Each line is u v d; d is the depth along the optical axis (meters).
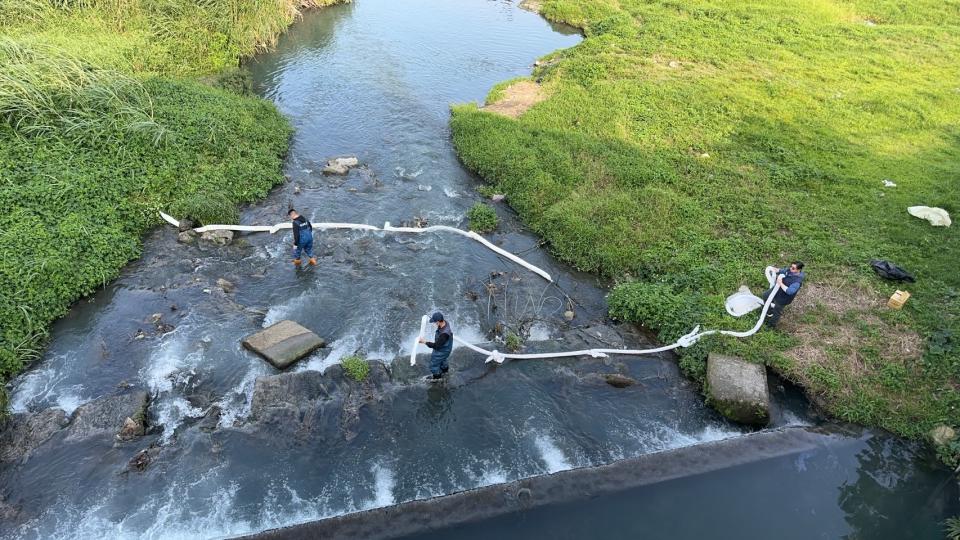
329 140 20.78
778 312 12.59
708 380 11.69
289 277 14.45
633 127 21.42
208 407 10.98
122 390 11.20
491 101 23.83
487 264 15.38
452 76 26.64
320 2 33.25
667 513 9.43
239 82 23.20
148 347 12.14
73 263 13.34
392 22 32.84
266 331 12.45
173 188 16.44
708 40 29.73
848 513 9.71
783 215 16.52
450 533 8.88
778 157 19.59
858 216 16.61
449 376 11.84
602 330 13.34
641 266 15.05
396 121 22.28
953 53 28.98
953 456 10.39
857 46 29.64
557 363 12.41
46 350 11.95
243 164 17.70
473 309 13.82
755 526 9.42
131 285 13.79
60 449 9.94
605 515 9.32
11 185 14.22
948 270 14.45
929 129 21.77
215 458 10.07
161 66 22.30
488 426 11.05
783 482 10.06
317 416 10.81
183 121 18.25
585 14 34.41
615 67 26.38
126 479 9.63
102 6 23.55
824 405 11.52
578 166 18.78
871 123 21.97
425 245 15.89
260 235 15.77
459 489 9.95
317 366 12.02
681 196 17.47
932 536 9.59
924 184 18.11
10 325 11.73
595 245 15.59
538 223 16.67
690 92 23.95
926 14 34.53
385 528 8.78
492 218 16.66
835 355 12.15
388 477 10.06
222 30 24.98
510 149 19.42
